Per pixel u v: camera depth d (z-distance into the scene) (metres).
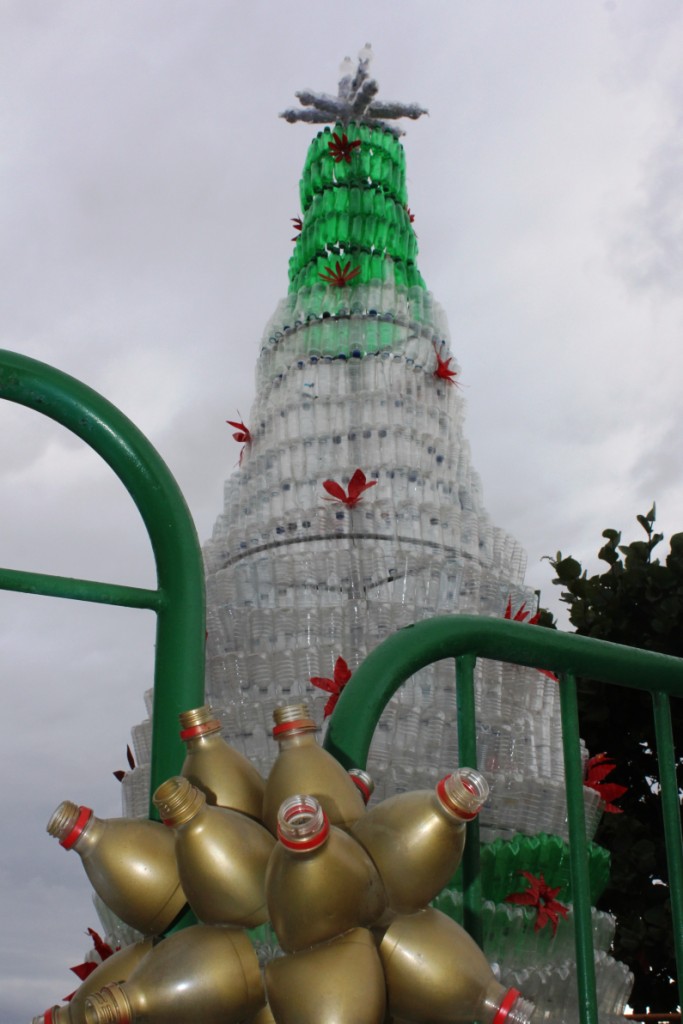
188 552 2.01
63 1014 1.50
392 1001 1.49
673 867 2.21
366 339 7.52
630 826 7.04
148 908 1.59
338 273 7.72
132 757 6.04
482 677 5.66
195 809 1.53
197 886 1.51
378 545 6.63
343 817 1.58
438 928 1.52
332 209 8.09
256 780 1.71
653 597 7.64
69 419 2.03
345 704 2.01
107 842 1.60
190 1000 1.45
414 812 1.53
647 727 7.53
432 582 6.32
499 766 5.49
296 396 7.38
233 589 6.40
